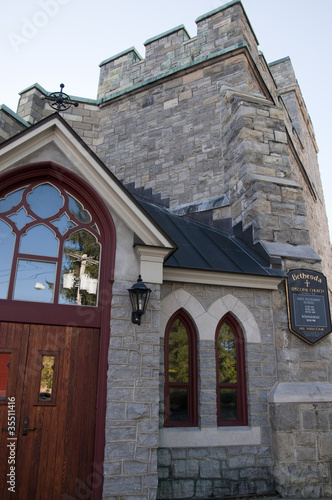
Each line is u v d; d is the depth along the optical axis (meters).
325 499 7.38
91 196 7.40
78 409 6.39
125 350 6.64
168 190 12.98
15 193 7.27
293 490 7.41
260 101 11.60
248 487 7.43
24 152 7.25
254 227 9.88
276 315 8.66
